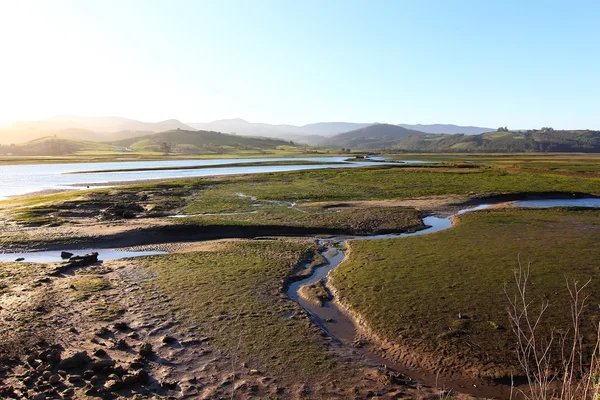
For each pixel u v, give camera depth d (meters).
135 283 16.75
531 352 10.55
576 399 6.77
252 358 10.70
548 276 16.14
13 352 10.80
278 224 29.12
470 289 14.98
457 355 10.68
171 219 31.28
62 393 8.91
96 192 47.25
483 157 155.50
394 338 11.75
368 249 22.09
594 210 34.00
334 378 9.79
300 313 13.60
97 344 11.39
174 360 10.60
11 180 70.69
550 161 108.88
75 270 18.89
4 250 23.77
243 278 17.27
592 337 11.03
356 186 54.53
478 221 29.69
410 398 9.03
